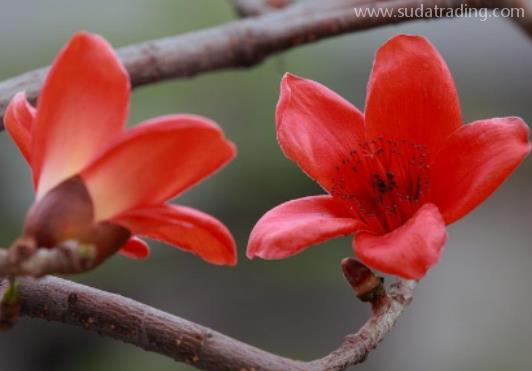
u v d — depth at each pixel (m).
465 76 4.03
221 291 3.66
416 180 1.42
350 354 1.40
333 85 3.59
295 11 1.67
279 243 1.35
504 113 3.96
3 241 3.49
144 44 1.62
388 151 1.43
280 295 3.66
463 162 1.40
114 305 1.39
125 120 1.29
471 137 1.40
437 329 3.84
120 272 3.42
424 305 3.90
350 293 3.69
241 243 3.58
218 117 3.41
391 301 1.43
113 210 1.29
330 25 1.65
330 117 1.43
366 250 1.34
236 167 3.50
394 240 1.34
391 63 1.42
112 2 3.46
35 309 1.39
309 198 1.42
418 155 1.42
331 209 1.41
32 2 3.52
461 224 4.16
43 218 1.28
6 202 3.55
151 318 1.38
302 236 1.35
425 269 1.33
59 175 1.29
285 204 1.41
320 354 3.64
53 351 3.70
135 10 3.42
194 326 1.38
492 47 4.06
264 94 3.42
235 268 3.65
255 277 3.67
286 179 3.51
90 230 1.28
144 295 3.51
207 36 1.64
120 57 1.61
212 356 1.37
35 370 3.67
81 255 1.26
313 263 3.60
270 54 1.65
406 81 1.42
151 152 1.28
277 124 1.41
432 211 1.35
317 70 3.53
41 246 1.27
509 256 4.05
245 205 3.55
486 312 3.89
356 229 1.36
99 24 3.41
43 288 1.39
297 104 1.43
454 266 4.04
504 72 4.02
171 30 3.37
